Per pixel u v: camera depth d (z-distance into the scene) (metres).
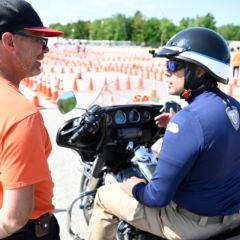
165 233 2.23
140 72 19.11
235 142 1.99
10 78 1.68
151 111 3.01
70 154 5.96
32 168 1.49
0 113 1.49
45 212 1.83
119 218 2.54
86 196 3.14
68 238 3.60
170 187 1.93
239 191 2.12
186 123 1.89
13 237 1.76
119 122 2.87
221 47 2.10
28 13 1.65
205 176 1.96
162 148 1.95
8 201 1.50
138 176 2.79
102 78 16.83
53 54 36.62
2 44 1.62
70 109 2.53
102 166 2.97
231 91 12.04
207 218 2.07
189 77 2.06
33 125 1.51
